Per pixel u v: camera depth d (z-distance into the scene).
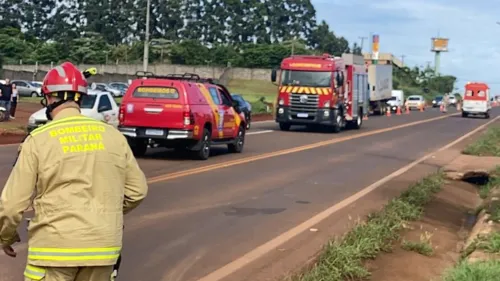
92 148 4.32
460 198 15.87
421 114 70.56
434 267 9.15
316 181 16.91
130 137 19.53
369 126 43.41
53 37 114.19
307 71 34.72
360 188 16.03
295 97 34.69
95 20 113.06
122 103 19.61
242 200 13.70
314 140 29.75
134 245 9.67
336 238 9.84
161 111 19.30
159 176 16.30
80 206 4.20
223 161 20.17
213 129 20.72
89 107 21.19
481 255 9.23
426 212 13.30
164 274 8.34
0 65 88.44
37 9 117.19
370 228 10.12
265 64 101.69
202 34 117.94
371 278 8.30
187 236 10.38
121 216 4.39
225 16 118.81
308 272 8.16
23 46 98.81
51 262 4.13
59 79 4.43
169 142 19.45
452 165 21.73
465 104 65.19
